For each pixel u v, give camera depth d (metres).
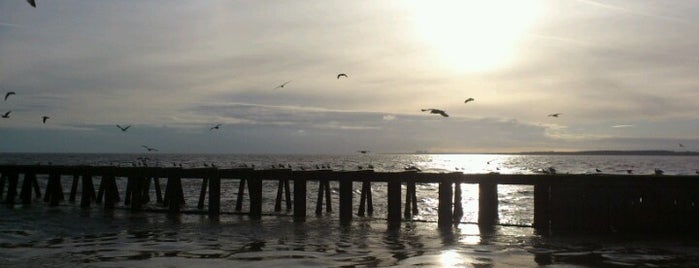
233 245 17.72
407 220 23.78
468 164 149.25
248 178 24.98
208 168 25.61
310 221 23.61
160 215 25.56
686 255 16.39
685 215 19.61
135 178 27.03
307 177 24.27
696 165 143.12
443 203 22.39
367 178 23.42
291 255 16.06
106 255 16.00
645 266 14.96
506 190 49.34
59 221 23.39
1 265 14.66
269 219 24.20
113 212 26.66
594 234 20.16
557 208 20.89
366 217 24.97
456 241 18.70
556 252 16.80
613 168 109.56
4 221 23.30
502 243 18.38
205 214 25.70
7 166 29.88
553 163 164.88
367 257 15.81
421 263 15.02
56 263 14.91
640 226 19.97
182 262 15.04
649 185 19.94
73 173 28.66
